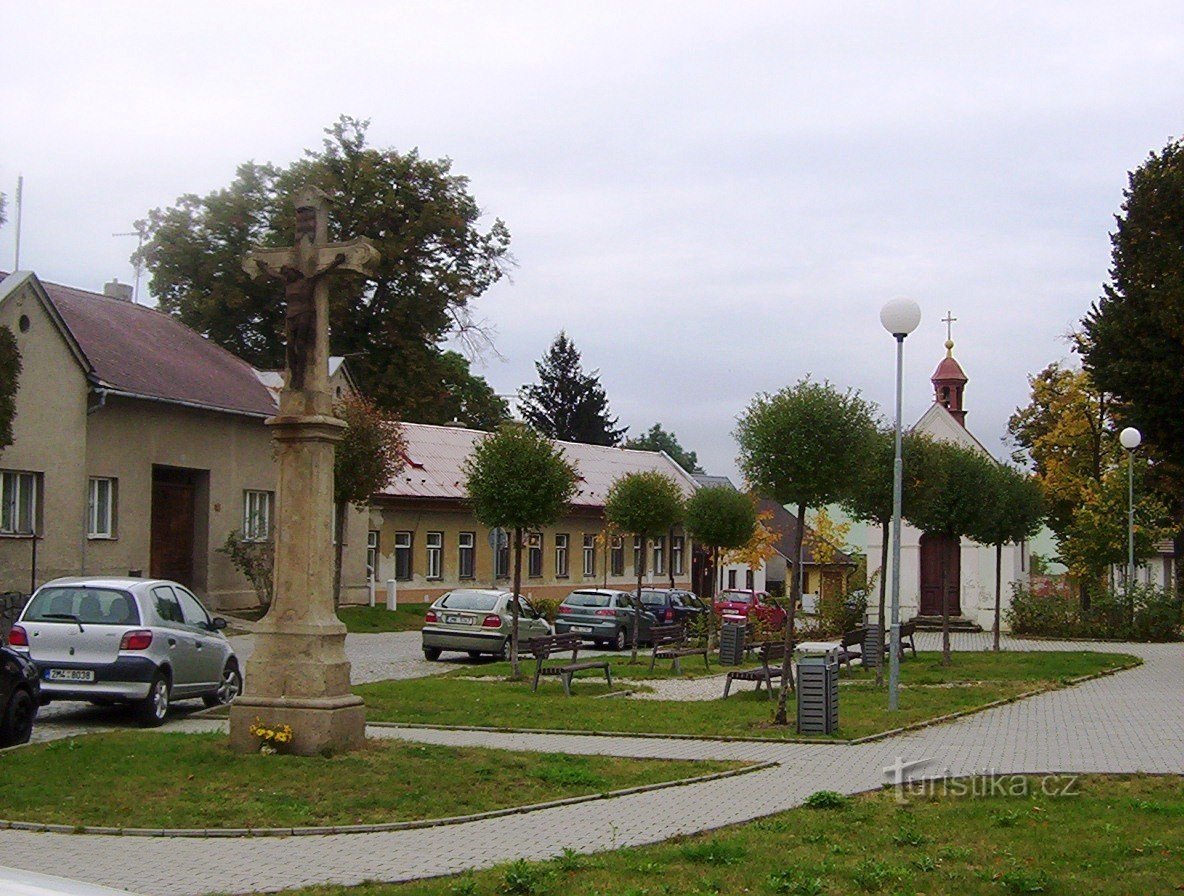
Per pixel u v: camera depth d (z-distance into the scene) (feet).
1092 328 133.39
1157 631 123.13
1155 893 26.04
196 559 119.65
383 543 146.51
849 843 31.14
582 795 37.93
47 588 54.80
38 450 95.61
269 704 41.70
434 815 34.65
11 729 45.68
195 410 116.26
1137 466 134.51
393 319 168.66
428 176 172.96
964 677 82.12
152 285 169.68
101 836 32.22
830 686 52.90
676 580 211.41
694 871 28.09
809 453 56.13
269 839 32.09
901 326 63.62
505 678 78.02
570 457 194.70
